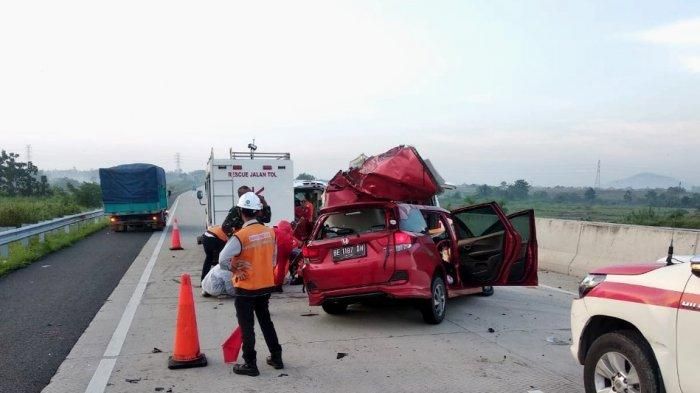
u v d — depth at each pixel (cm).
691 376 381
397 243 746
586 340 477
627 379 427
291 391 532
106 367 601
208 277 988
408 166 826
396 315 857
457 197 5106
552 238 1327
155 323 795
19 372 583
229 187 1502
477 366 602
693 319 382
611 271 468
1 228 2164
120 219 2392
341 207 793
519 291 1052
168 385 548
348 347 679
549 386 541
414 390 532
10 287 1064
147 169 2391
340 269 758
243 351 580
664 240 1027
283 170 1530
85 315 840
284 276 1055
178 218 3309
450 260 855
